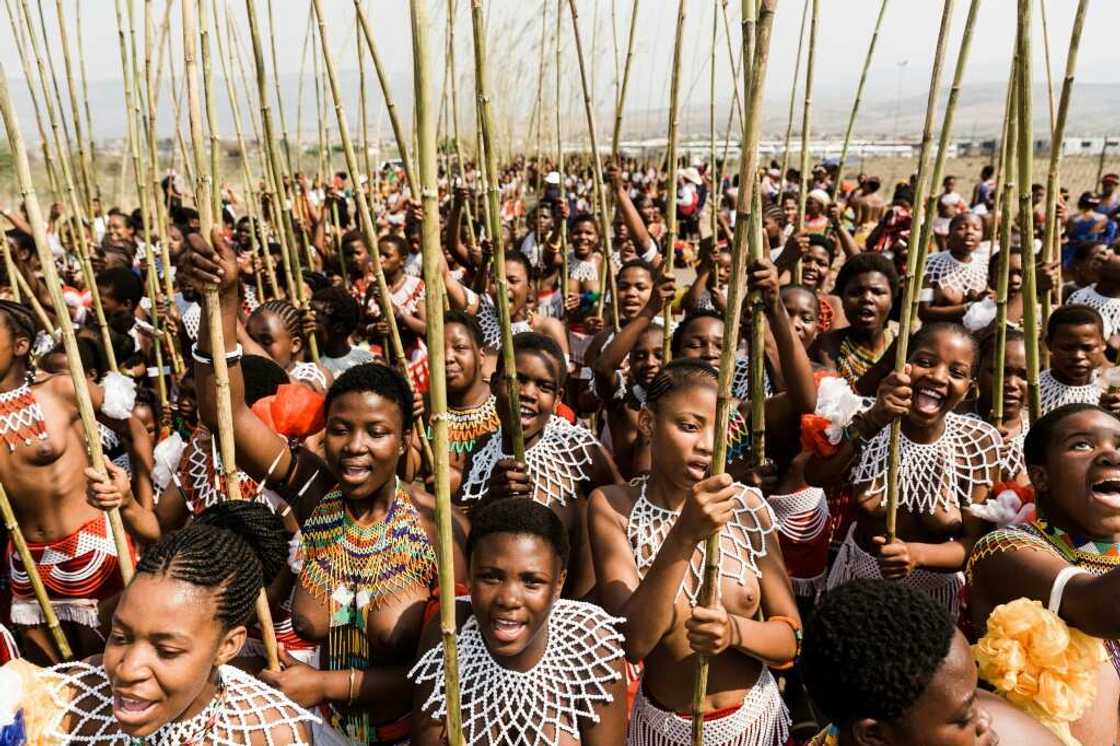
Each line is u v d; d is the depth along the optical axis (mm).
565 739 2246
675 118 3736
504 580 2158
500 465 3018
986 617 2510
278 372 3457
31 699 1880
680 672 2588
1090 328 3852
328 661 2658
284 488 2879
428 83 1513
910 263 2555
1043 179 23500
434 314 1610
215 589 1871
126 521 2875
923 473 3309
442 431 1673
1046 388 4031
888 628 1701
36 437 3275
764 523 2656
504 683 2248
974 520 3299
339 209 10203
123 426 3604
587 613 2352
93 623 3467
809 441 3016
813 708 3398
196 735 1942
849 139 4402
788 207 11414
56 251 8891
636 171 19422
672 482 2631
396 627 2578
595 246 7852
